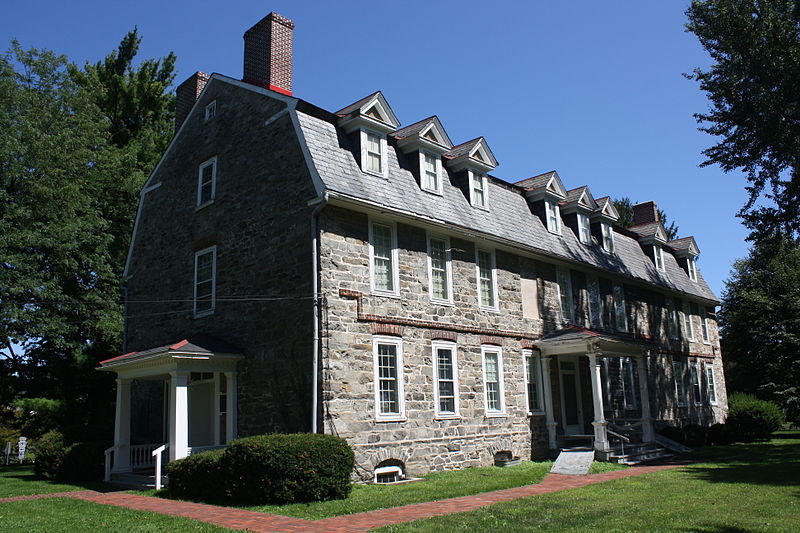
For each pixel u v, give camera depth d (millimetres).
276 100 16688
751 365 36219
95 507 11781
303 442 11906
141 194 21734
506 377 18812
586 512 9836
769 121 17703
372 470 14336
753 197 19641
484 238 18453
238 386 15836
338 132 16422
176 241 19438
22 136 23391
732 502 10664
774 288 35594
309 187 14961
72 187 23516
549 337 20484
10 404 26516
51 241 21828
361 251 15367
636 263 27922
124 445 16906
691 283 32688
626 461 18391
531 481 14180
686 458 19969
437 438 16141
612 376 23906
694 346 31297
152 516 10469
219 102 19016
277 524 9492
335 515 10273
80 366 24891
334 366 14086
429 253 17281
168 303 19219
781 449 22484
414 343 16125
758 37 17844
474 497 12031
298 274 14797
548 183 22688
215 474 12320
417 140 17672
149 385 19844
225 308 16844
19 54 24781
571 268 22906
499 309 19156
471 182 19328
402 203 16469
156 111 32531
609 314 24750
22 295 22344
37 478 17875
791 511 9695
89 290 24469
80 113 25406
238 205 17172
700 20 18938
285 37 18875
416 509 10695
